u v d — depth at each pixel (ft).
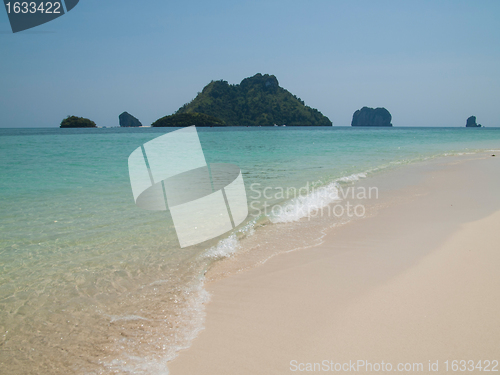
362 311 8.57
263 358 6.99
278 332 7.89
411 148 74.38
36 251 13.17
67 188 26.13
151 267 11.92
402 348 7.05
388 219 17.40
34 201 21.57
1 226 16.20
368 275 10.72
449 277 10.17
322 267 11.60
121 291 10.23
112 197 23.03
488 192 23.44
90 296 9.94
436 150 67.82
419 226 15.81
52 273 11.35
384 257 12.19
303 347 7.29
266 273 11.34
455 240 13.43
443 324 7.79
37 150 62.49
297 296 9.61
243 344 7.52
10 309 9.20
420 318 8.09
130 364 6.99
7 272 11.37
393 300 9.02
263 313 8.78
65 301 9.63
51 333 8.17
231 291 10.12
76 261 12.35
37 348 7.59
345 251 13.07
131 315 8.91
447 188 25.46
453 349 6.94
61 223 16.80
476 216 16.92
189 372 6.65
